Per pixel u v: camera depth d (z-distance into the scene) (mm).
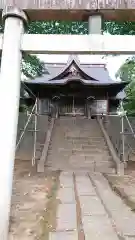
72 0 3391
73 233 3760
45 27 12164
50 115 23875
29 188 7441
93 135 15906
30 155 15055
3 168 3141
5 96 3283
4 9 3426
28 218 4547
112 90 23547
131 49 3289
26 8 3428
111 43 3299
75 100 25016
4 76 3320
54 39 3344
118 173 11008
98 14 3455
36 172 10922
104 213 4875
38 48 3359
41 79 24109
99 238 3561
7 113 3250
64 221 4352
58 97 23953
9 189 3158
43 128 16062
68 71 23734
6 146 3184
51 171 11344
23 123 16047
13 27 3404
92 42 3312
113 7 3350
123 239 3525
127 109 19328
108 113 23719
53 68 27969
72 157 12938
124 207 5352
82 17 3570
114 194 6660
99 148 14039
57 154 13266
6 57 3350
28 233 3811
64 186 7770
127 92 22438
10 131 3230
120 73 18484
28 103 24938
